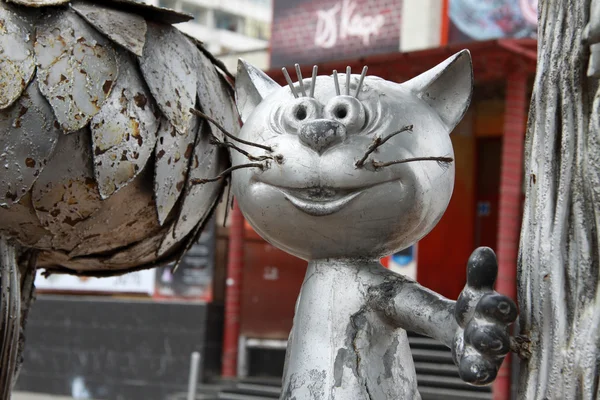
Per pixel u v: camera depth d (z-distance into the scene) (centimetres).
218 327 1227
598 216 199
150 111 277
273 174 233
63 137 264
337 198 229
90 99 266
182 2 3597
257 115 250
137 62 278
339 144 227
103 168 268
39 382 1330
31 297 307
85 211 275
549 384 202
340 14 1157
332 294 240
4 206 265
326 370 235
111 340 1272
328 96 241
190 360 1202
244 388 1102
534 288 210
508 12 1020
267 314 1326
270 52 1214
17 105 261
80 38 270
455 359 198
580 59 207
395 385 237
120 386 1254
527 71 972
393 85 246
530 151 220
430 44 1087
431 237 1263
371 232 233
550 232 208
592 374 194
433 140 238
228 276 1205
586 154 204
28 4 266
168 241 305
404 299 228
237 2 3709
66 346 1311
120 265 320
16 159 262
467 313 196
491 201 1284
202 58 308
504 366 885
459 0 1052
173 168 284
